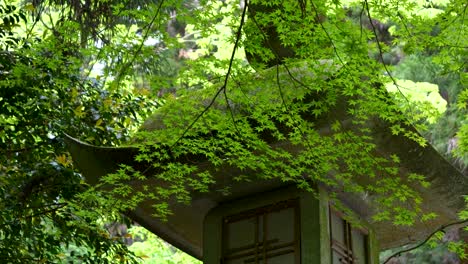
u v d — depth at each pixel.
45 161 6.95
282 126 5.52
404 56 13.07
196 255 7.11
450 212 6.28
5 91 6.61
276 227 5.96
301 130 5.36
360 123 5.45
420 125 5.63
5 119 7.12
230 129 5.39
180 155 5.76
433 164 5.88
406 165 5.81
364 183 6.10
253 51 5.31
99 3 7.63
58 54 6.41
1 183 6.76
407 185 6.03
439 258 12.15
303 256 5.73
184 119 5.60
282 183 6.05
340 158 5.83
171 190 5.79
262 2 5.31
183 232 6.82
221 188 6.16
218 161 5.55
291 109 5.31
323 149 5.49
